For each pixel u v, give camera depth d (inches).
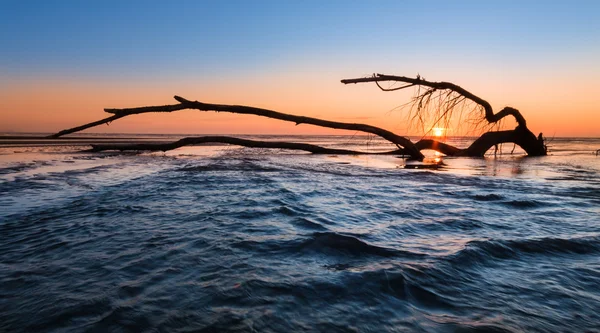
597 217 161.0
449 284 83.8
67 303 72.5
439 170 409.1
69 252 106.3
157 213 161.0
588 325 66.9
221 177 313.6
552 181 301.4
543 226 143.0
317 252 105.9
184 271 90.4
